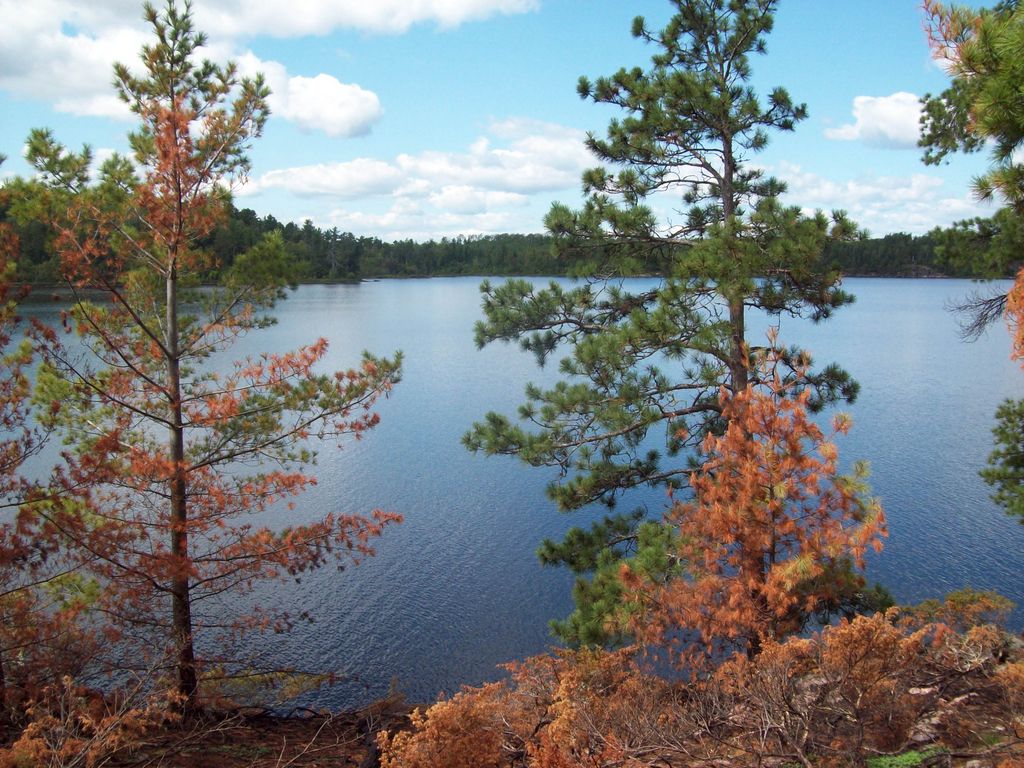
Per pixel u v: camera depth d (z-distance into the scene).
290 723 8.41
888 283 191.12
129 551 7.62
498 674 15.55
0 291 6.55
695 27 11.25
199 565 8.54
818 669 4.95
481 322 12.11
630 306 11.71
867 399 42.69
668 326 9.95
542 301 11.70
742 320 10.49
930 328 84.56
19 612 6.70
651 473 11.38
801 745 4.29
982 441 32.97
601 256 11.78
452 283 199.00
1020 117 4.45
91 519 8.19
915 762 4.04
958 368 55.06
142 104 8.13
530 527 24.34
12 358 6.94
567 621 9.52
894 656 4.59
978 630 5.41
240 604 18.47
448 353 66.25
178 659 7.76
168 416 8.54
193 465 8.20
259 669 9.32
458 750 4.57
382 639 16.89
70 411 8.48
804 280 9.91
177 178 8.09
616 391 10.77
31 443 6.91
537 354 12.17
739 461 7.07
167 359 8.74
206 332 8.82
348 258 199.88
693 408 11.15
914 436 33.84
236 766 6.46
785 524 6.55
